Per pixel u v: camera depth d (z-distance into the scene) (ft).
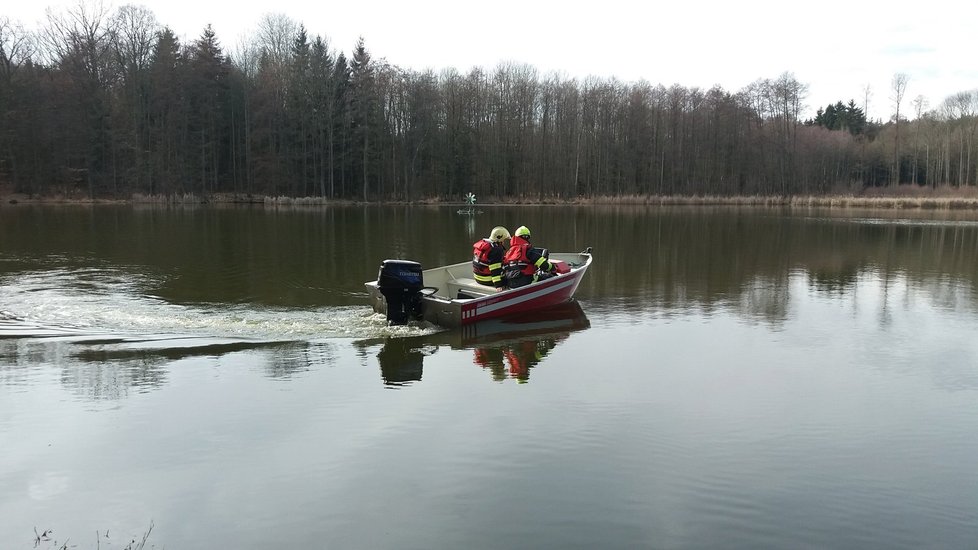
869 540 15.67
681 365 29.58
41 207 143.95
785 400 25.16
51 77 173.27
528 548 14.88
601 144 219.20
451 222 112.57
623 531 15.65
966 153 242.78
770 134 229.86
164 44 183.62
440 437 20.79
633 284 51.72
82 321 35.37
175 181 175.83
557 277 40.29
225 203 177.78
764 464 19.48
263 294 44.45
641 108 220.64
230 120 189.88
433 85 200.95
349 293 45.09
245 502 16.67
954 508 17.22
